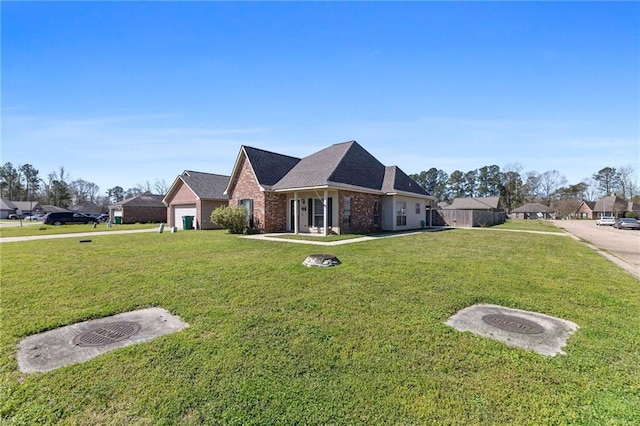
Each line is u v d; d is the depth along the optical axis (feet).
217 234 56.44
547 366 9.84
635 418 7.47
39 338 12.06
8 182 236.84
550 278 21.89
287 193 60.90
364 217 60.49
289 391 8.52
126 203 113.80
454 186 264.11
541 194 258.16
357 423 7.30
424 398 8.23
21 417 7.55
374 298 16.80
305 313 14.53
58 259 29.17
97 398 8.25
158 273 22.79
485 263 27.12
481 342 11.51
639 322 13.74
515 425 7.22
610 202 195.42
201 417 7.52
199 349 10.93
